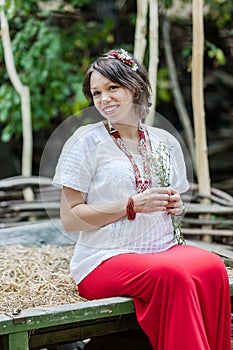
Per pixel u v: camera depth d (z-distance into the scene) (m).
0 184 3.95
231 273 2.51
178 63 5.55
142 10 3.38
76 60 5.30
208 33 5.45
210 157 6.02
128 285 2.09
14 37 4.96
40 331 2.08
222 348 2.19
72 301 2.25
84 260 2.25
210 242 3.40
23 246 3.11
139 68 2.26
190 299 1.98
